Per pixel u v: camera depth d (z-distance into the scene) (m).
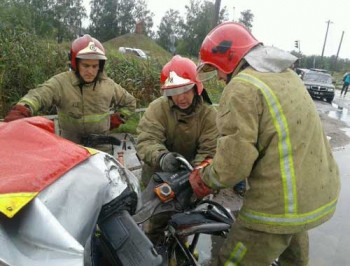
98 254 1.64
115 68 8.41
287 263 2.46
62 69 6.69
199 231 2.10
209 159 2.31
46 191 1.32
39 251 1.17
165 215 2.46
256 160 1.98
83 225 1.36
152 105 2.71
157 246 2.30
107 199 1.51
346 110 16.00
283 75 1.98
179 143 2.76
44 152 1.53
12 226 1.21
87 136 3.15
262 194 1.95
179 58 2.57
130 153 4.99
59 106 3.18
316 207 2.02
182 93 2.47
